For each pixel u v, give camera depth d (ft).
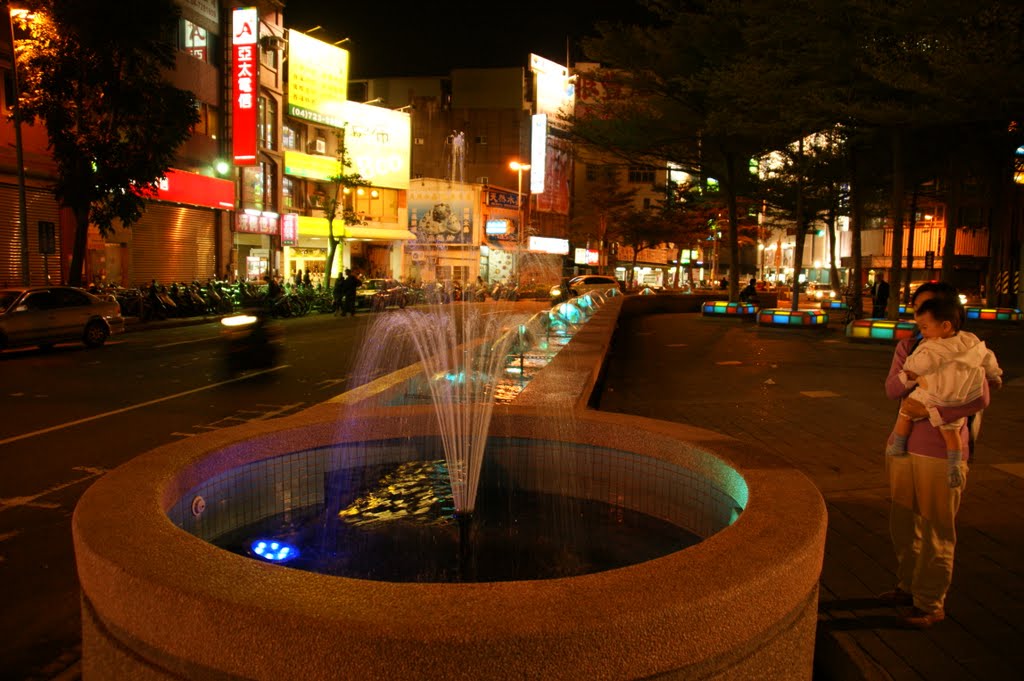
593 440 14.80
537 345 43.32
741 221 184.14
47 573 14.84
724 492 11.92
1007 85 38.88
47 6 55.01
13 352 50.03
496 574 11.46
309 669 6.21
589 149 85.46
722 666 7.07
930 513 10.72
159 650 6.91
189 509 11.40
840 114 51.19
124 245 81.97
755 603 7.17
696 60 68.69
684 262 249.55
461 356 36.27
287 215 115.44
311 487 14.25
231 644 6.44
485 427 15.67
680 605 6.62
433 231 167.53
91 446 24.62
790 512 9.12
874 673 9.62
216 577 6.96
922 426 10.80
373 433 15.26
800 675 8.20
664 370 42.29
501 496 15.25
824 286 201.16
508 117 191.42
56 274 73.41
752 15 53.42
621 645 6.37
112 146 59.00
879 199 97.71
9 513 18.22
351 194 136.46
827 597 11.84
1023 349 50.78
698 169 86.22
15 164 66.64
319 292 98.32
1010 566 12.96
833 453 22.06
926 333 10.84
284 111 118.83
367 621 6.22
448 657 6.04
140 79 59.52
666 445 13.52
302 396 34.55
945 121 45.93
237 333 65.57
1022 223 88.89
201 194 90.17
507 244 181.78
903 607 11.21
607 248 202.80
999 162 67.36
